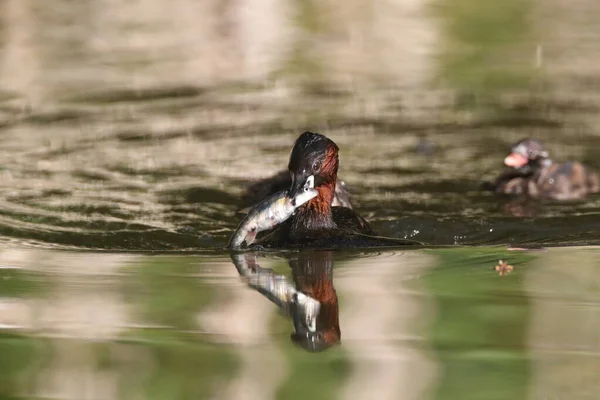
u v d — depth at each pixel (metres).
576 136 17.05
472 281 9.78
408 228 12.80
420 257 10.88
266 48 23.41
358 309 8.90
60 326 8.51
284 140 16.89
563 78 20.53
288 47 23.62
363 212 13.60
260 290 9.55
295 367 7.57
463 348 7.92
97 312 8.88
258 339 8.24
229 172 15.27
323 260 10.76
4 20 25.61
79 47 23.17
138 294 9.42
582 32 24.30
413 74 21.20
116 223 12.78
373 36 24.59
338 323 8.55
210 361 7.66
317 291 9.37
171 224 12.80
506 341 8.09
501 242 11.91
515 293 9.35
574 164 14.76
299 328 8.41
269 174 15.01
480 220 13.12
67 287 9.68
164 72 21.22
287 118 18.14
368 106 18.86
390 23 25.84
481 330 8.21
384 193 14.49
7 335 8.25
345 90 19.98
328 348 7.94
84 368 7.57
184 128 17.58
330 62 22.19
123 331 8.38
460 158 16.09
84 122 17.88
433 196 14.34
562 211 13.52
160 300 9.21
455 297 9.22
